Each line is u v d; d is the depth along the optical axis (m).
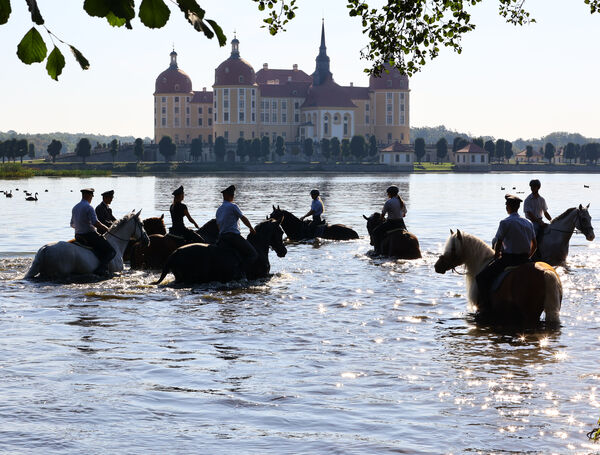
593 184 110.38
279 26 10.15
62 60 3.11
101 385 8.91
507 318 12.63
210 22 3.26
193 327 12.36
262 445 6.91
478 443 6.94
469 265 13.59
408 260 21.80
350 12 11.68
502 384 8.92
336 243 27.28
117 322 12.75
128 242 18.81
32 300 14.83
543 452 6.69
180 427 7.43
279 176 163.50
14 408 7.96
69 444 6.89
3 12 2.96
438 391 8.66
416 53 11.99
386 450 6.76
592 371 9.52
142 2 3.07
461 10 11.94
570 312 13.70
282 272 19.14
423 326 12.52
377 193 71.81
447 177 163.00
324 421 7.61
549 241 19.88
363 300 15.05
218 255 16.91
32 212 42.31
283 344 11.14
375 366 9.83
